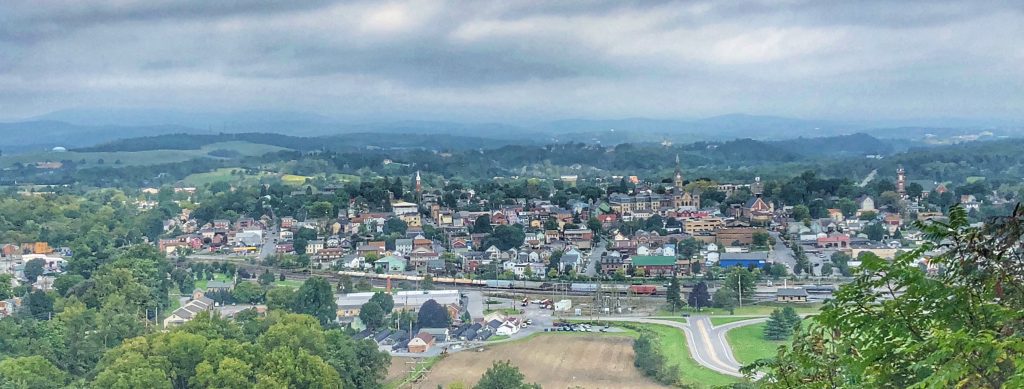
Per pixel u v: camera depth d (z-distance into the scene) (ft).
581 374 584.81
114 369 488.02
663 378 562.66
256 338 599.16
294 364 502.38
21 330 604.08
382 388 563.07
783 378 134.51
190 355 519.19
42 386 482.69
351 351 555.69
